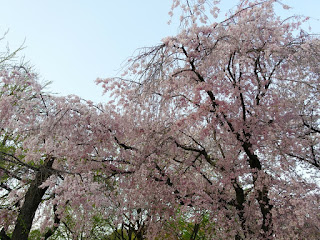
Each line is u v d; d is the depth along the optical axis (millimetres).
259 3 6559
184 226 9672
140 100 6012
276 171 6059
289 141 6258
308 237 5852
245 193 7371
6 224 6066
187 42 5852
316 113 7184
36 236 8930
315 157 7652
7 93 6172
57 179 5516
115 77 6602
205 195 6426
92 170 6461
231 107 6441
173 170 7336
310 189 6395
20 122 5875
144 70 5961
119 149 6676
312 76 6695
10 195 5863
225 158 6598
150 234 7422
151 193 6559
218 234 6793
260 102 6672
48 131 5703
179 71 6355
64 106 5836
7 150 6891
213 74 6270
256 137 6305
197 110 6402
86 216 6395
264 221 6023
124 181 6480
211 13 6180
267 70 6520
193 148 7148
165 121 6727
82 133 6023
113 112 6500
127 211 6391
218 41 6016
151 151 6336
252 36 6203
